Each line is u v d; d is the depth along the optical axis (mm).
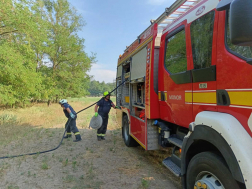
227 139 1865
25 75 11719
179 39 3189
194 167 2393
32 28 11516
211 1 2486
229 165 1840
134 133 5215
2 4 10250
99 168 4445
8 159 5043
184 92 2949
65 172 4238
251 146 1754
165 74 3590
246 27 1373
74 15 23031
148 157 5176
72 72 23375
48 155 5367
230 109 2049
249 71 1817
